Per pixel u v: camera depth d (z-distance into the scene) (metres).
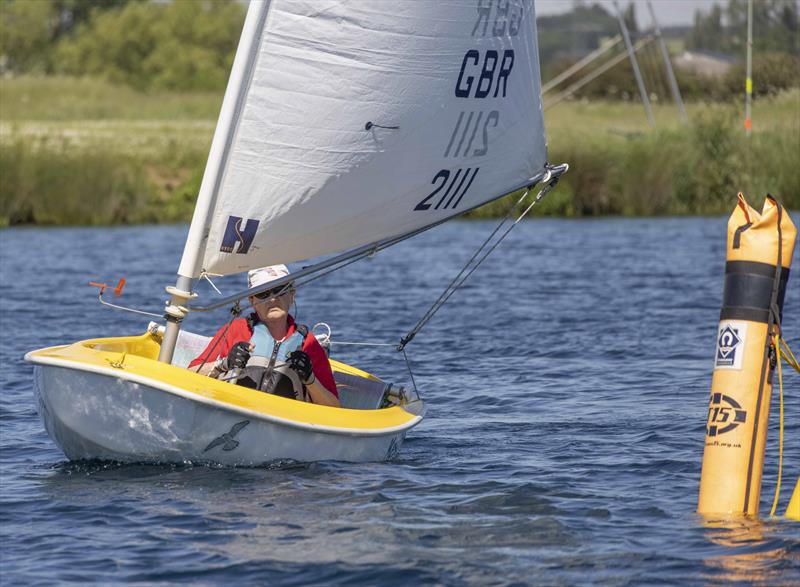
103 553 17.27
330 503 19.72
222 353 22.91
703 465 19.16
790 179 86.75
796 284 49.72
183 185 85.62
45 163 80.50
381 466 22.31
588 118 116.19
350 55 21.03
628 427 25.75
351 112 21.22
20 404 28.03
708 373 32.12
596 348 36.09
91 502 19.67
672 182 86.94
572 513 19.22
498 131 22.91
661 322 40.91
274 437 21.48
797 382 30.23
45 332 38.62
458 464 22.59
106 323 40.62
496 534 18.17
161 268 57.00
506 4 22.20
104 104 149.38
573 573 16.47
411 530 18.31
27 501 19.75
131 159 86.50
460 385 30.92
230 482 20.78
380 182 21.92
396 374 32.53
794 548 17.25
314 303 45.69
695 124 90.81
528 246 66.44
